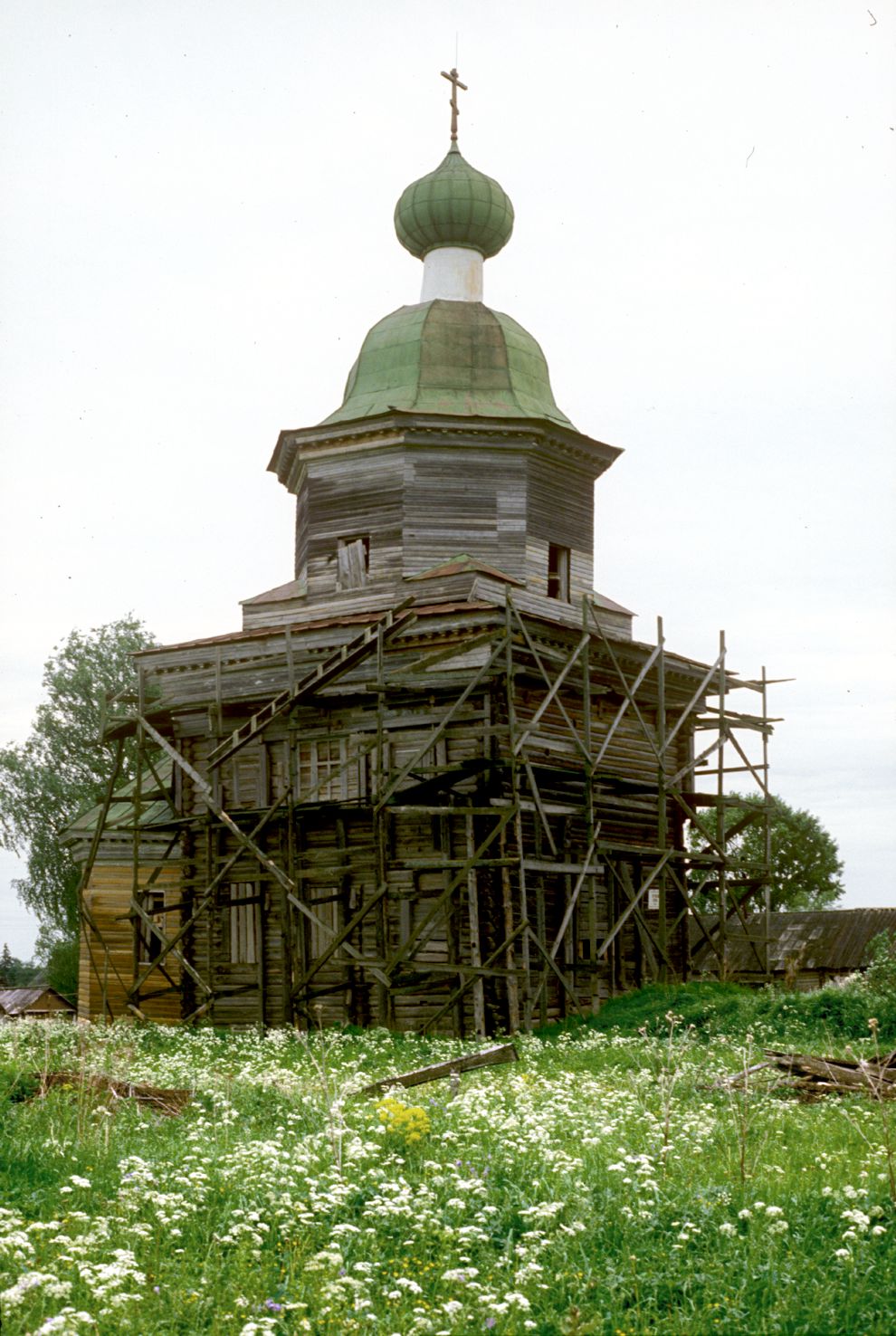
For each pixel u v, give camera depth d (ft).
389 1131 43.83
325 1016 110.83
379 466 122.93
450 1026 104.01
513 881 105.29
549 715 113.39
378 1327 27.66
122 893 134.62
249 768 119.44
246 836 109.29
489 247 136.77
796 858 248.93
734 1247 32.63
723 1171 40.86
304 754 115.96
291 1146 43.42
